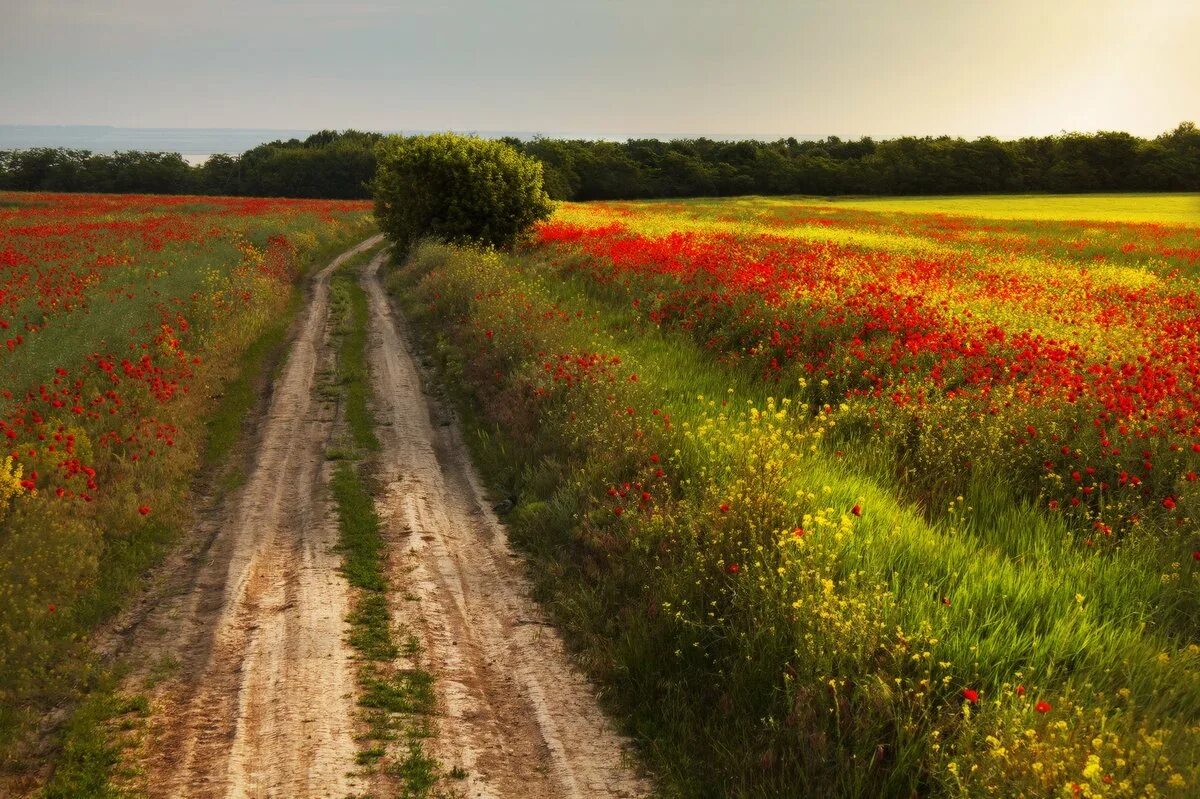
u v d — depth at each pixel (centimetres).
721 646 603
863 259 2339
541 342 1439
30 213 5159
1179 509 741
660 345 1522
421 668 631
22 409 1033
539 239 3259
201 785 486
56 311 1736
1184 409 900
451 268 2394
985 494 820
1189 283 2206
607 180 9962
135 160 11788
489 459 1119
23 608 638
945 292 1752
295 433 1245
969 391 1035
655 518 760
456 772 507
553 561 808
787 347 1363
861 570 615
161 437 1066
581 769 521
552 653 661
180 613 711
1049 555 686
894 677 505
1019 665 511
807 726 502
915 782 444
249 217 4581
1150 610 599
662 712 565
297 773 498
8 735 525
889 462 930
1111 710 463
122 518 847
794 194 10056
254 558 821
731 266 2011
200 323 1705
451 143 3206
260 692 588
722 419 968
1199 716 474
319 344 1884
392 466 1106
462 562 829
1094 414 928
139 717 557
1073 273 2314
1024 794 401
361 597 741
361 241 4531
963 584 589
